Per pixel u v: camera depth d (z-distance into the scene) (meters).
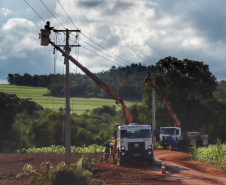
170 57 73.81
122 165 26.25
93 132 108.94
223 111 76.56
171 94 71.69
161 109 70.69
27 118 96.44
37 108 148.62
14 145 57.19
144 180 18.39
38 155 36.47
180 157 33.84
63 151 41.75
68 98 24.98
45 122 72.25
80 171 14.36
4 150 55.41
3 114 60.44
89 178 14.20
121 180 18.31
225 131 76.81
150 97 72.44
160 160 30.58
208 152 29.59
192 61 72.81
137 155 25.94
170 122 71.25
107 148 29.83
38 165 26.12
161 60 74.06
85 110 178.62
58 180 13.63
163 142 48.47
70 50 24.95
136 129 26.72
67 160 24.69
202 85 71.69
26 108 67.44
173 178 19.20
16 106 64.31
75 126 78.62
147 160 26.33
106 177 19.45
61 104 189.12
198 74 71.88
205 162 27.11
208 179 18.86
